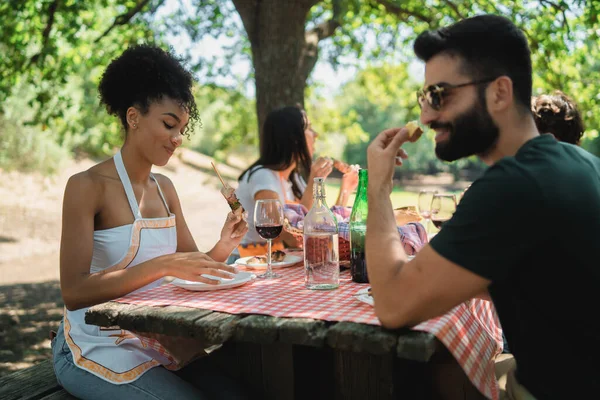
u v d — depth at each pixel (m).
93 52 6.79
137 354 2.01
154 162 2.27
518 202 1.28
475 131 1.48
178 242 2.59
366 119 40.22
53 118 6.38
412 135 1.64
